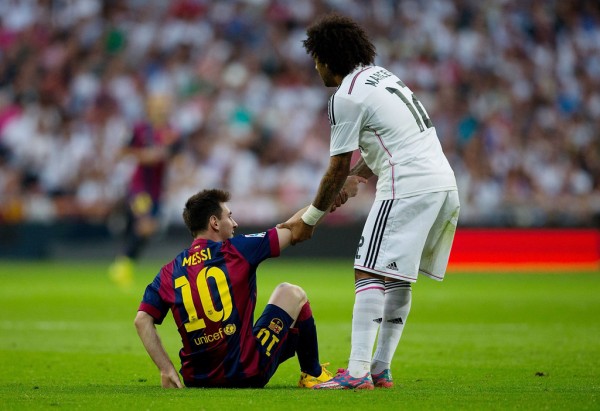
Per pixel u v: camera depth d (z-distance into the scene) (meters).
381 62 106.06
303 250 91.19
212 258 20.45
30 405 17.89
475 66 107.44
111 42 105.94
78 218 92.56
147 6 108.25
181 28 106.44
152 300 20.58
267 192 95.00
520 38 110.12
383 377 21.53
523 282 71.06
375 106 20.56
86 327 39.59
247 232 89.19
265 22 107.94
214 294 20.16
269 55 106.06
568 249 89.25
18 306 49.62
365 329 20.56
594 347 32.06
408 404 17.81
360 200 90.00
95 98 101.25
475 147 99.44
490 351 30.95
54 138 98.44
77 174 95.81
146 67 104.00
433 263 21.47
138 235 65.00
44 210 93.12
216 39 106.31
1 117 100.00
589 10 113.00
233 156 97.12
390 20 109.06
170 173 91.94
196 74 103.56
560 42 111.19
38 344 33.25
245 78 103.81
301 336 21.27
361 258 20.73
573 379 23.55
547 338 35.28
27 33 106.81
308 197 93.94
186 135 97.50
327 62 21.16
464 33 109.38
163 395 19.09
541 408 17.27
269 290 58.69
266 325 20.61
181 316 20.25
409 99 21.02
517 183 98.31
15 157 97.44
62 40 106.50
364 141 21.02
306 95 103.50
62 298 54.50
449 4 110.94
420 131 20.81
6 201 93.38
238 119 100.12
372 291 20.66
